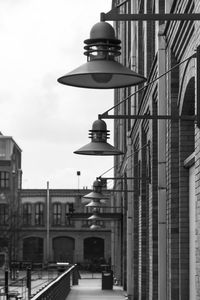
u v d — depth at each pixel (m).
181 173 15.45
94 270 91.75
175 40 14.81
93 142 12.51
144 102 24.23
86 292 42.03
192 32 12.86
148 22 24.41
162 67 16.64
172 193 15.80
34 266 96.19
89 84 8.88
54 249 110.81
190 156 14.27
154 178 21.72
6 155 108.44
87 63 8.59
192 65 12.96
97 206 31.56
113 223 71.25
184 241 15.30
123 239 45.78
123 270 45.28
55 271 80.38
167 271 16.45
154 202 21.59
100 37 8.64
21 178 118.25
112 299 35.50
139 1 26.75
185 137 15.45
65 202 111.12
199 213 11.09
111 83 8.84
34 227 111.06
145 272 27.11
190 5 12.27
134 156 33.00
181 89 14.83
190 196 14.98
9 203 106.69
